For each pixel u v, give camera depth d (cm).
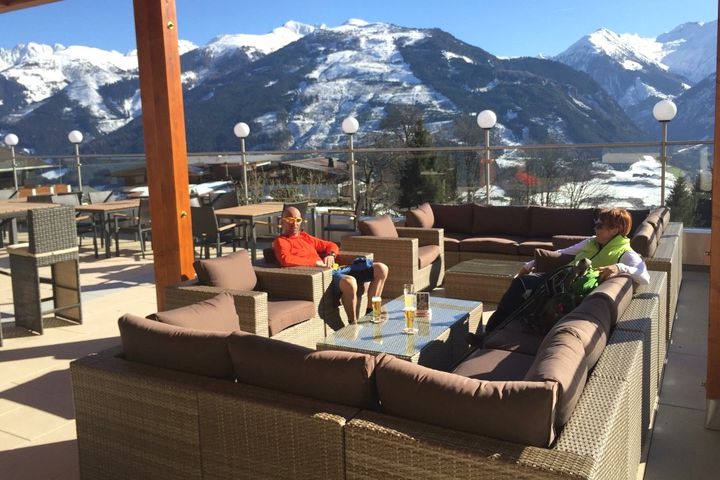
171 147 473
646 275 362
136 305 588
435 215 715
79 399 248
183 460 226
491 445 174
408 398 190
